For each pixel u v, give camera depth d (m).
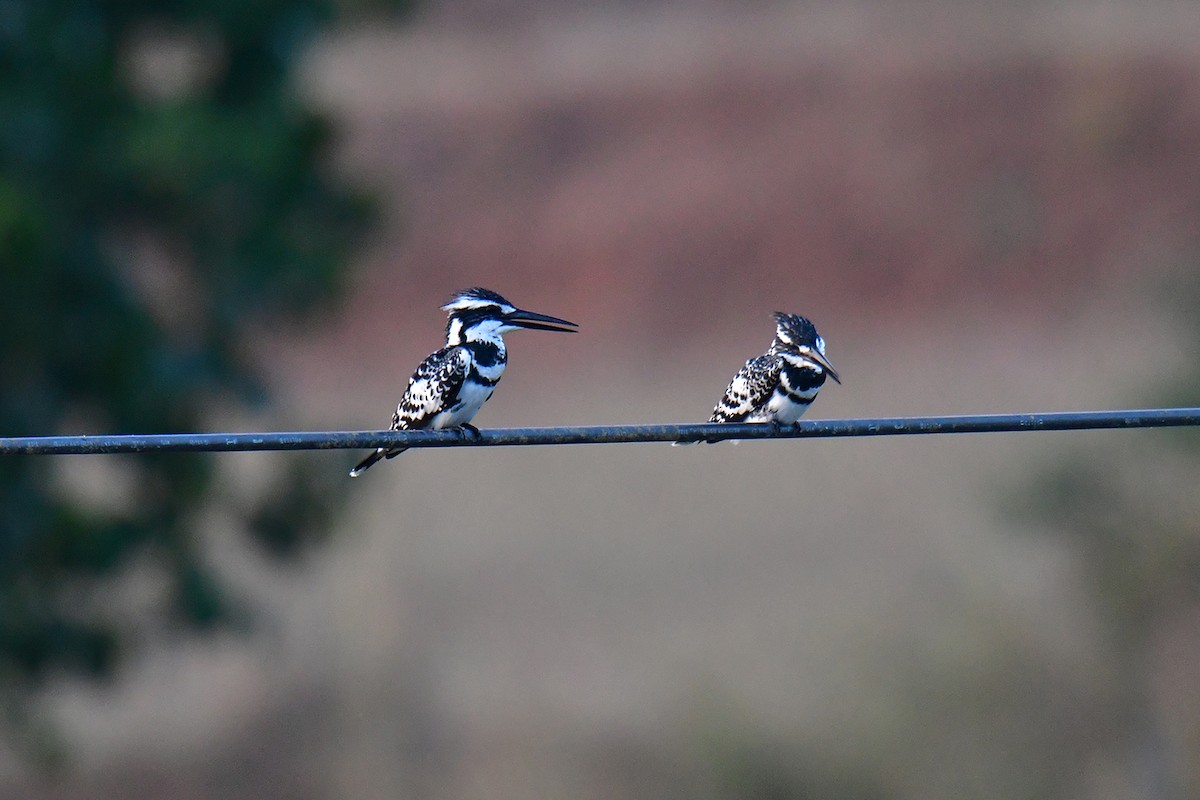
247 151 16.56
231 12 17.02
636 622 25.44
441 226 56.44
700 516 29.61
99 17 16.88
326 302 18.08
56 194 16.22
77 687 20.03
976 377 38.22
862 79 58.19
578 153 58.41
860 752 18.84
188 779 22.30
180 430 17.05
